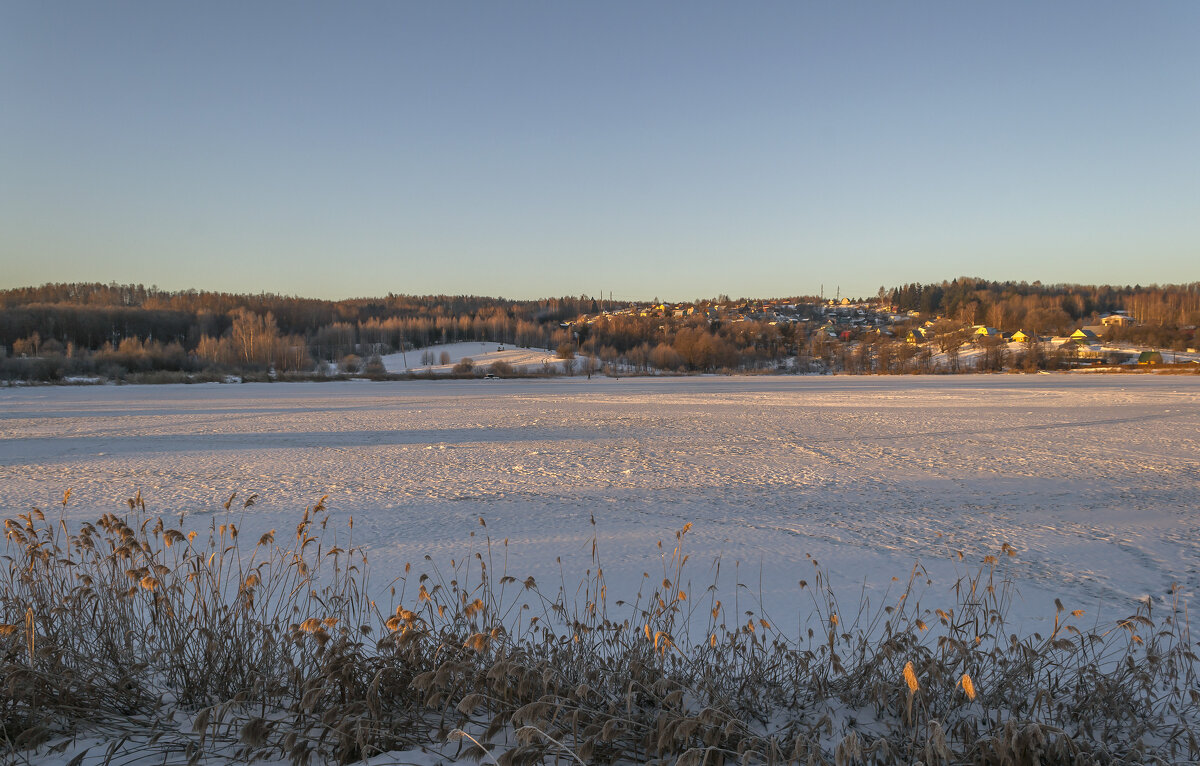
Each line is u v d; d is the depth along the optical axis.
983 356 96.12
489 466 17.03
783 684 3.81
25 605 4.09
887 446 20.66
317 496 13.07
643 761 2.85
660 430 25.95
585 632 4.14
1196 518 10.76
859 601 6.62
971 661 3.55
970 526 10.29
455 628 4.14
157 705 3.48
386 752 2.91
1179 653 3.73
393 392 56.38
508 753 2.42
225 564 7.67
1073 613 3.84
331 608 4.92
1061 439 22.05
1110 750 3.03
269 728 2.76
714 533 9.82
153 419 31.80
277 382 76.06
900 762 2.80
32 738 2.85
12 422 30.39
